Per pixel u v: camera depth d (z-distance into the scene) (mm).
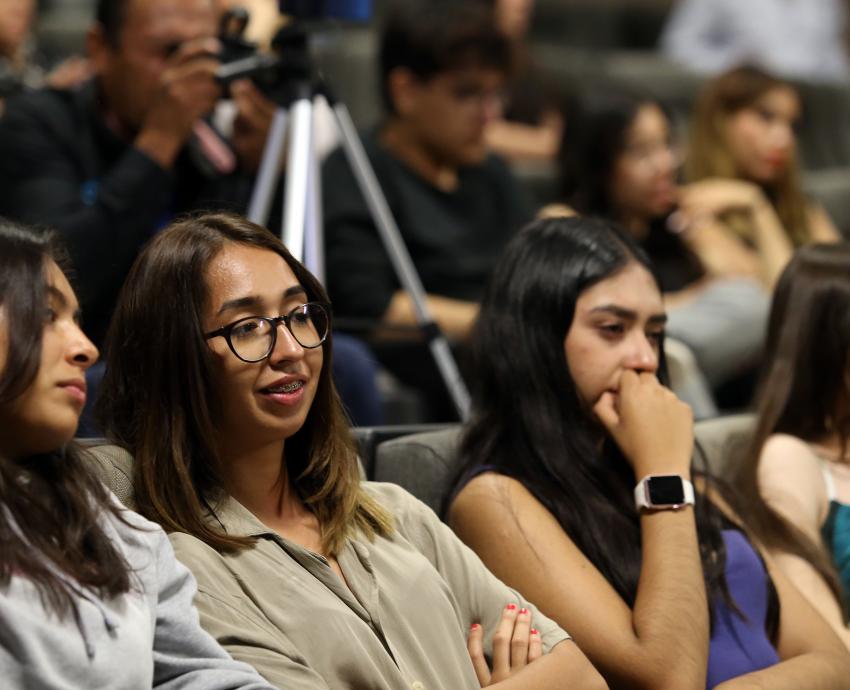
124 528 4098
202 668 4062
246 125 7762
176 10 7344
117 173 6957
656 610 5113
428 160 9203
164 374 4543
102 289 6891
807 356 6473
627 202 9648
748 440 6617
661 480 5441
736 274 9891
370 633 4539
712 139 11000
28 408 3859
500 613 5000
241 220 4742
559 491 5539
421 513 5121
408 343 8711
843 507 6312
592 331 5676
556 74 13773
